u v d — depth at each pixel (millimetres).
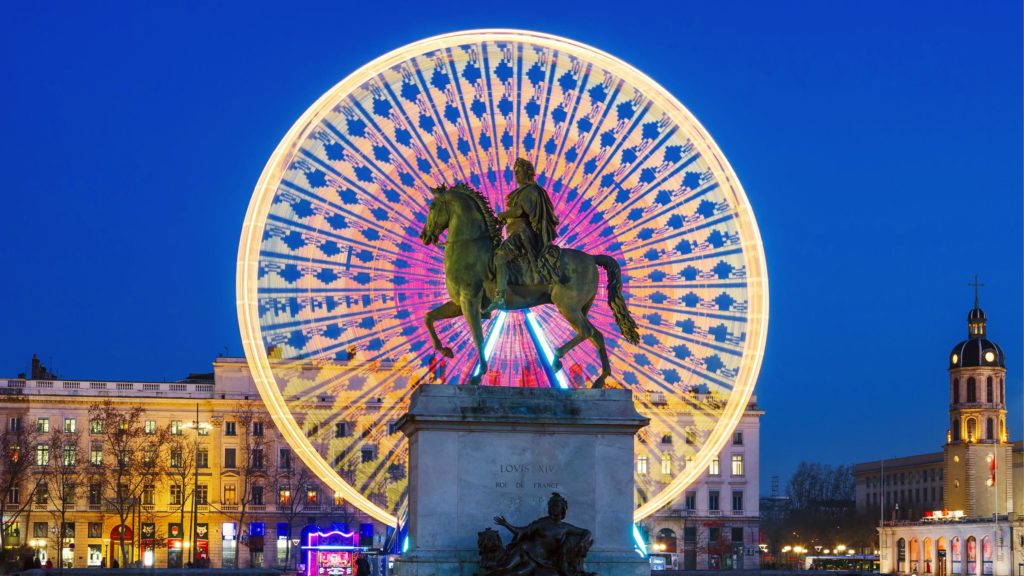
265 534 158875
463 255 33781
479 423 32375
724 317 57438
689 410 62531
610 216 57531
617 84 57906
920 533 184000
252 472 155250
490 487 32344
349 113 56844
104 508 156375
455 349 53469
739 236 57500
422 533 31953
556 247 34344
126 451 144375
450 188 34500
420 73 57312
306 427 71125
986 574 167625
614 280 35125
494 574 30266
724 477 171250
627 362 55719
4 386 158625
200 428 154375
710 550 169500
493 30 57125
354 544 92562
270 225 56188
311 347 56500
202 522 158625
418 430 32406
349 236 57062
